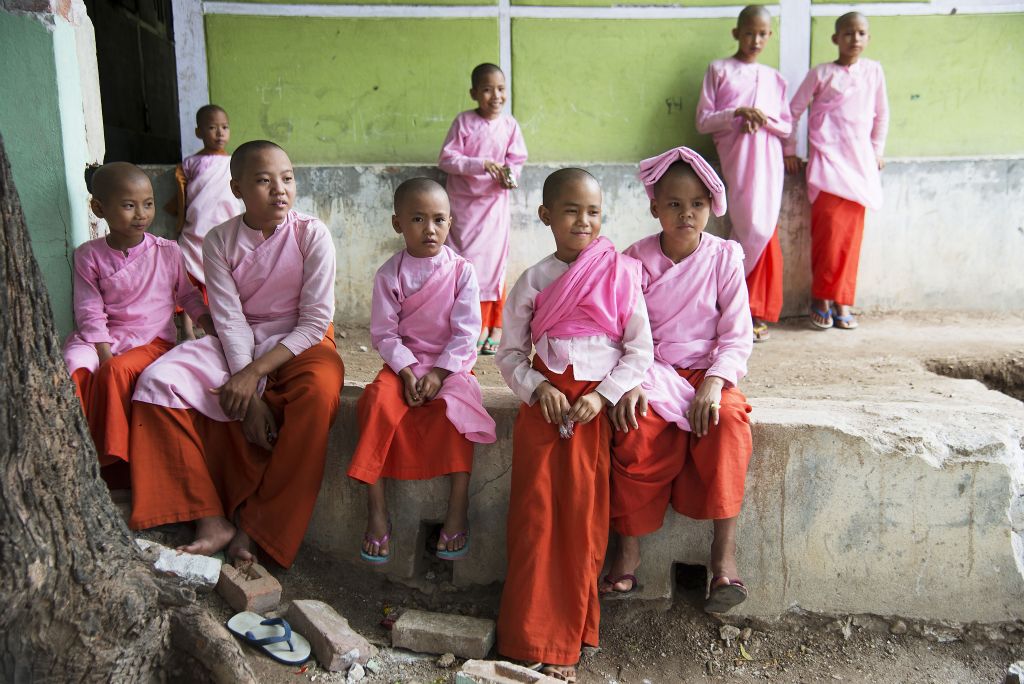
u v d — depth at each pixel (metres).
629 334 3.09
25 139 3.64
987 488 3.19
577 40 5.89
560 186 2.99
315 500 3.32
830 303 5.71
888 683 3.06
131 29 9.73
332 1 5.75
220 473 3.41
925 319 5.82
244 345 3.39
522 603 3.02
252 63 5.78
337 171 5.69
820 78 5.52
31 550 2.23
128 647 2.48
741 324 3.21
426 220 3.27
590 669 3.12
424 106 5.91
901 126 6.04
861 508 3.25
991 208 5.86
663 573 3.35
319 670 2.96
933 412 3.46
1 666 2.29
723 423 3.03
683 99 5.97
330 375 3.32
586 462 3.03
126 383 3.26
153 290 3.58
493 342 5.38
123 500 3.26
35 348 2.25
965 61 5.94
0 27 3.55
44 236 3.68
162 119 11.20
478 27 5.83
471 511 3.47
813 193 5.64
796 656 3.21
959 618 3.29
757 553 3.32
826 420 3.27
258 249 3.44
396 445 3.25
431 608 3.46
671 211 3.13
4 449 2.17
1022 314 5.90
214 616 3.12
